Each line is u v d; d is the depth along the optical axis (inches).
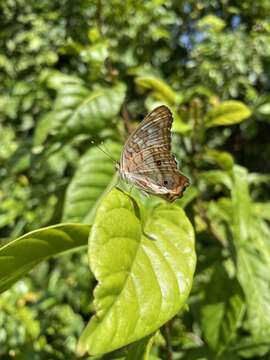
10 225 9.5
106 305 2.7
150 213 3.5
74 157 8.7
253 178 7.9
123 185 5.3
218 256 6.4
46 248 3.4
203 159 6.0
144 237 3.2
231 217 6.3
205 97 8.6
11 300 7.4
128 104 11.5
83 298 9.0
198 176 6.1
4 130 10.8
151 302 2.8
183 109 5.9
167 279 3.0
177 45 12.6
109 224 3.0
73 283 9.1
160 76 11.1
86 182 5.4
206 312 6.1
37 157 6.4
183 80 10.8
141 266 3.0
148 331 2.7
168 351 4.7
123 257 2.9
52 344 8.0
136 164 4.0
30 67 12.3
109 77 6.1
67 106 5.6
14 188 9.2
